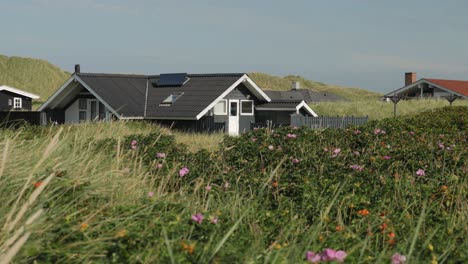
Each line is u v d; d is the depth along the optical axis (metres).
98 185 7.13
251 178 8.95
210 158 10.62
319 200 7.67
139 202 6.94
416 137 14.51
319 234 6.09
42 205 5.76
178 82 34.53
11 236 5.03
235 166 10.28
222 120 34.22
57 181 6.67
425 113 24.72
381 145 12.68
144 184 8.39
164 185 8.55
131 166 9.57
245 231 6.21
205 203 8.00
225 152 11.27
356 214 7.25
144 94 34.19
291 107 35.41
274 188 8.47
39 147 8.16
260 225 6.62
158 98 33.69
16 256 4.88
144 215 6.18
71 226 5.63
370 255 5.68
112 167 8.49
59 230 5.53
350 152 11.47
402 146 12.48
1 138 8.58
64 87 33.53
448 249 5.65
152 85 35.12
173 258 4.73
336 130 14.31
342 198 7.69
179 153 10.90
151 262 4.93
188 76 35.22
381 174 9.48
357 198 7.73
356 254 5.63
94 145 10.59
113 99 32.50
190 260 4.84
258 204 7.67
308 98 70.12
